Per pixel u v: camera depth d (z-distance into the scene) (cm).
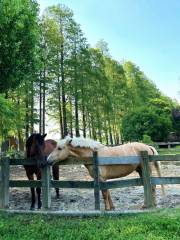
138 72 5831
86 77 3925
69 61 3753
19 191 1282
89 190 1289
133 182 855
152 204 847
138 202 1031
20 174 1853
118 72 5103
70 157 895
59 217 828
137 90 5575
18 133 3259
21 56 1334
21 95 3156
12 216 843
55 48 3681
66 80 3794
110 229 688
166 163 2302
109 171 888
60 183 872
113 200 1074
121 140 4891
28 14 1338
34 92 3444
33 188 959
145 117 3934
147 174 852
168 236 640
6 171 897
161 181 851
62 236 674
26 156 976
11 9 1184
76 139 891
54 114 3897
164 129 3972
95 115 4303
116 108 5034
